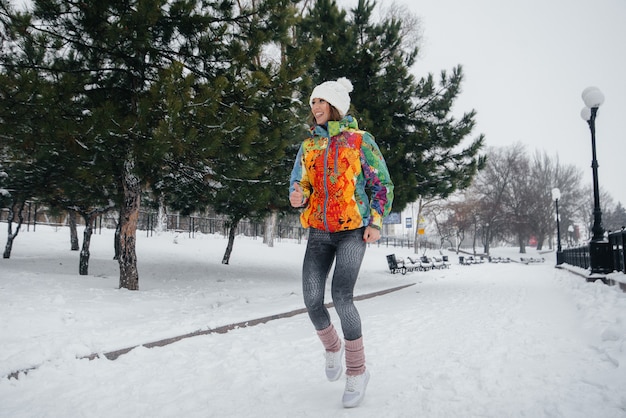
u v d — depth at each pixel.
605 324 4.20
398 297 9.04
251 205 9.71
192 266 14.11
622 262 8.54
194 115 6.52
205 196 10.39
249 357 3.59
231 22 8.02
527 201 55.09
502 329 4.57
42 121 6.25
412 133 11.86
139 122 6.30
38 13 6.87
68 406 2.48
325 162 2.49
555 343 3.68
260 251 21.75
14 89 6.06
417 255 36.84
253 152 7.70
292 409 2.33
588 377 2.55
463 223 47.84
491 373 2.83
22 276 8.07
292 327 5.04
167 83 6.19
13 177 10.15
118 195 10.18
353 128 2.60
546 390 2.41
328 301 7.15
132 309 5.66
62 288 6.91
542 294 8.44
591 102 10.23
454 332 4.54
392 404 2.34
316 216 2.51
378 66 11.49
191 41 7.64
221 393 2.66
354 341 2.40
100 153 7.18
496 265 32.03
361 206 2.48
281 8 7.93
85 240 10.20
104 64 7.85
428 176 12.31
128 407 2.46
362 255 2.48
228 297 7.65
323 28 11.72
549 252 56.81
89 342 3.68
